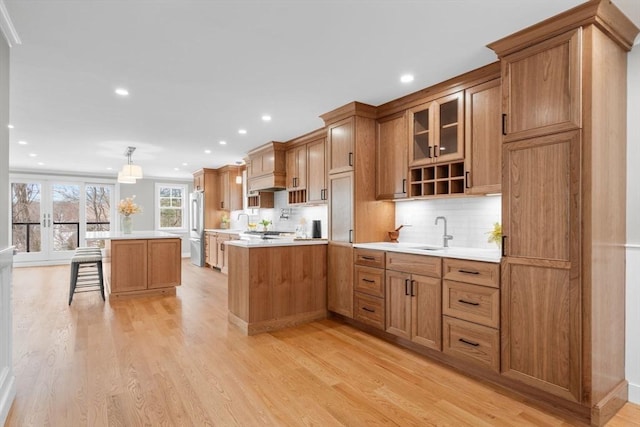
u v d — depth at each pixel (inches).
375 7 75.2
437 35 86.9
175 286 200.4
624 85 87.2
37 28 83.1
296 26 82.8
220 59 100.0
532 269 84.4
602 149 78.7
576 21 76.6
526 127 85.5
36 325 141.6
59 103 135.2
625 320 87.6
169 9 75.6
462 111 111.6
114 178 337.1
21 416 77.8
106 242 220.2
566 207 78.4
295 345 122.7
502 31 84.9
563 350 79.0
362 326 141.6
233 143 208.7
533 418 79.0
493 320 92.7
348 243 143.6
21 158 250.8
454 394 89.5
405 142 132.2
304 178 190.4
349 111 140.6
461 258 101.0
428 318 111.0
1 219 80.9
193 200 322.0
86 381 94.3
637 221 87.0
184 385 92.8
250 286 134.8
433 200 138.1
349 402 85.5
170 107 141.1
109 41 89.6
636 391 85.7
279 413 80.4
